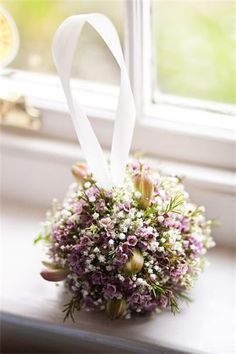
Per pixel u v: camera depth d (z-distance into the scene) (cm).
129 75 73
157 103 77
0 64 80
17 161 82
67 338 69
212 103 76
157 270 63
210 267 74
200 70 75
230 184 73
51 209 83
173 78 76
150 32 73
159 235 64
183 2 74
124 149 63
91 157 64
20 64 82
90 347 69
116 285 64
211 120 74
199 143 75
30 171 82
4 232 80
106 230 63
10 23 77
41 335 71
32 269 75
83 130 63
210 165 75
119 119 62
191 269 67
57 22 80
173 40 75
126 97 62
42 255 77
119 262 62
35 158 80
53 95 79
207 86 76
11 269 75
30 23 81
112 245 63
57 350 71
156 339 67
